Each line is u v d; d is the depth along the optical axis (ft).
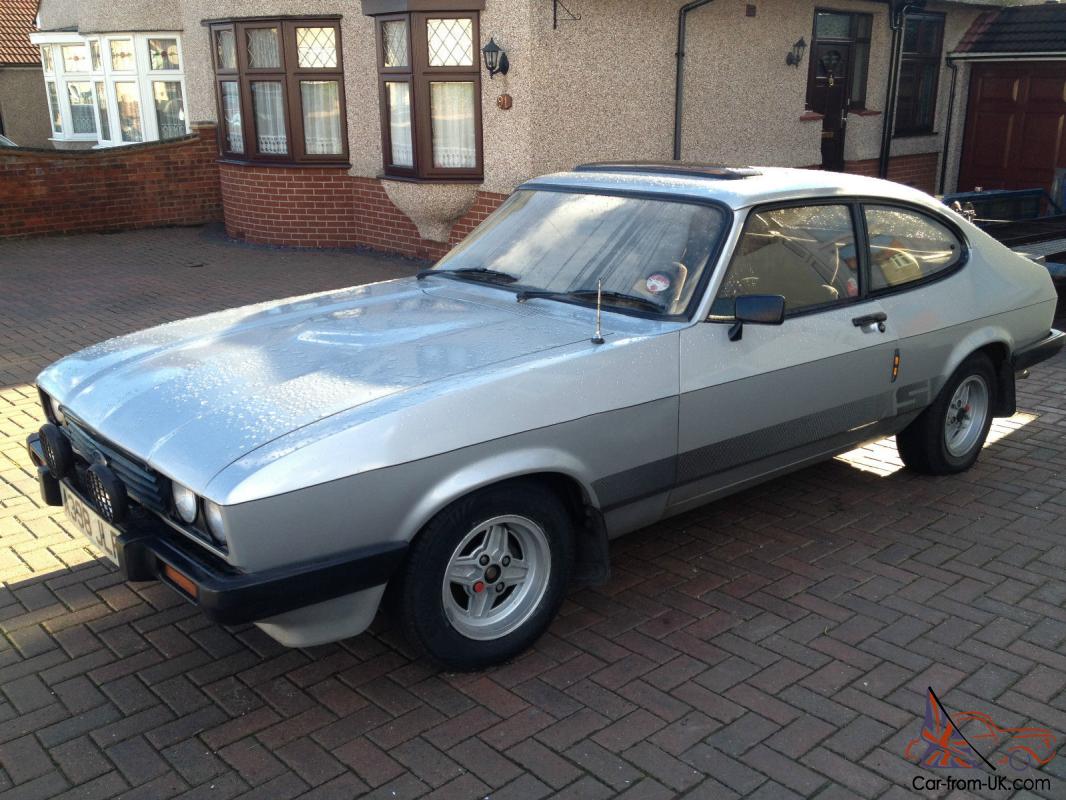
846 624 12.67
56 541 15.16
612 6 34.09
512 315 13.03
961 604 13.16
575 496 12.16
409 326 12.75
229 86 44.32
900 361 15.17
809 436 14.37
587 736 10.44
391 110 38.19
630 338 12.10
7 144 57.62
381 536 10.21
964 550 14.76
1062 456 18.70
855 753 10.14
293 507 9.55
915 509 16.26
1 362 25.48
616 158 36.01
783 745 10.27
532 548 11.78
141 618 12.91
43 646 12.24
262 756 10.14
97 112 67.15
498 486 11.08
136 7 60.64
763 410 13.38
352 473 9.82
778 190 13.64
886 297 14.97
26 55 82.69
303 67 41.47
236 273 38.19
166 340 13.11
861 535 15.30
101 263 40.52
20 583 13.84
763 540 15.16
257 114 43.29
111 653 12.10
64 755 10.16
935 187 51.16
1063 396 22.49
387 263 40.14
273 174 43.11
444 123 36.52
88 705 11.03
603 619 12.85
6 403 21.98
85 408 11.63
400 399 10.43
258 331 13.05
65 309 32.04
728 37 37.93
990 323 16.69
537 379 11.14
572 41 33.53
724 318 12.73
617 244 13.60
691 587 13.71
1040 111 47.09
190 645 12.28
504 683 11.43
